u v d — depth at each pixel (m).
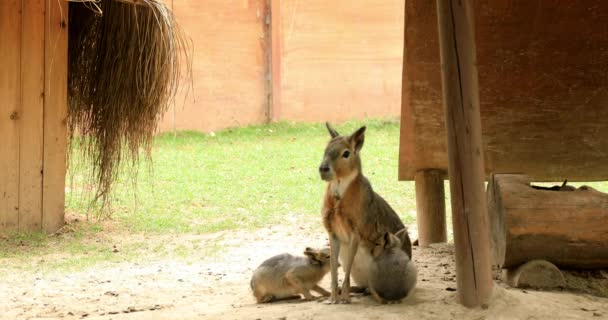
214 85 21.39
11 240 11.57
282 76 21.69
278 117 21.80
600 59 9.35
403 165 11.19
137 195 15.02
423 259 9.89
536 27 9.04
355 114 21.86
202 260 10.69
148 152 13.26
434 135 10.43
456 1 6.70
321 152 18.94
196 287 9.01
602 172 10.93
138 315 7.33
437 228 11.22
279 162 18.02
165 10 12.59
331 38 21.69
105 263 10.46
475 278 6.87
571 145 10.42
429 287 7.77
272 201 14.76
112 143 13.04
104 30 12.80
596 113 9.96
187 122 21.28
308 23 21.64
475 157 6.82
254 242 11.90
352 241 7.18
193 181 16.22
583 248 7.96
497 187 8.27
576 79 9.59
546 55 9.34
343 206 7.11
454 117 6.79
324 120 21.80
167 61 12.59
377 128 21.31
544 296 7.38
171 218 13.48
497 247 8.33
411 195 15.30
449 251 10.45
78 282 9.31
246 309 7.34
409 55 9.48
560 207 8.00
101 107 12.99
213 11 21.27
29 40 11.91
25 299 8.44
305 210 14.12
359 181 7.14
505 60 9.41
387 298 7.07
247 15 21.50
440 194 11.27
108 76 12.85
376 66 21.80
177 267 10.22
